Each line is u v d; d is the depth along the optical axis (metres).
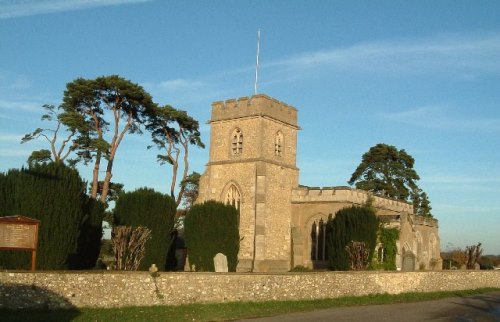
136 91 47.12
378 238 40.16
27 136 47.59
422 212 70.06
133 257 26.58
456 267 53.62
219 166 44.06
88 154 47.16
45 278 18.89
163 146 53.72
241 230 41.81
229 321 19.81
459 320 22.92
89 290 19.77
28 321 16.69
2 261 23.03
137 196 30.95
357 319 21.39
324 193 42.97
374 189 67.12
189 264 35.47
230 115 44.16
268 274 24.89
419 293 33.03
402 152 69.00
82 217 25.92
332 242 37.81
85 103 47.59
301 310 23.45
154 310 20.27
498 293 37.75
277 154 44.00
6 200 24.88
